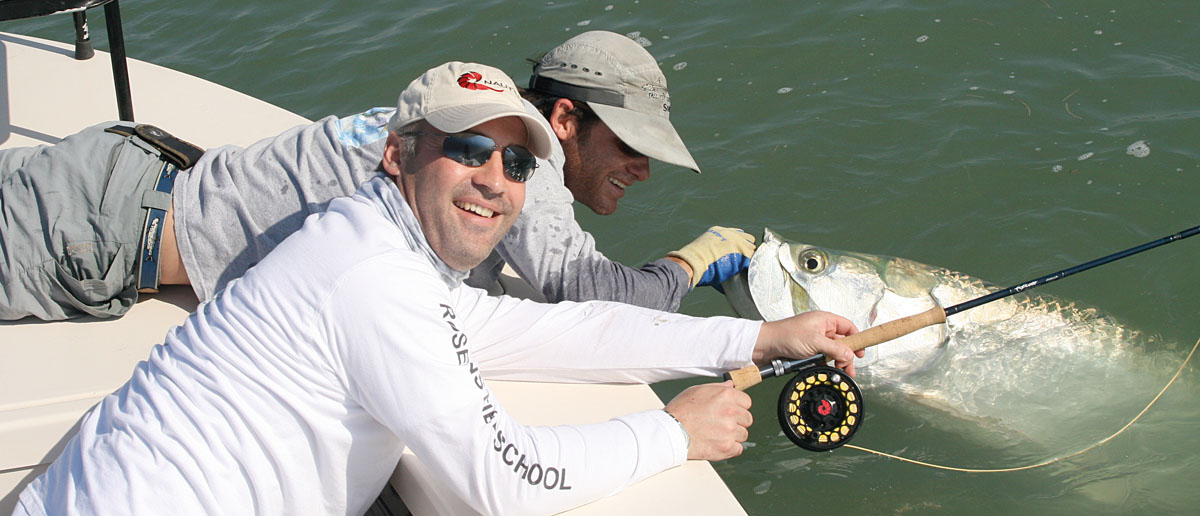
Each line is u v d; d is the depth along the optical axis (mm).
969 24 5070
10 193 2211
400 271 1646
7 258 2203
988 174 4098
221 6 6023
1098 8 5078
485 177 1753
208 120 3256
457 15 5609
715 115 4613
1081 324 3068
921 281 3088
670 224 4031
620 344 2186
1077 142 4219
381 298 1614
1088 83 4574
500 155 1771
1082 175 4039
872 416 3143
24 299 2254
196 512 1598
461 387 1659
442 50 5289
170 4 6121
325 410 1652
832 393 2260
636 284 2465
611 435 1874
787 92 4719
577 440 1828
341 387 1649
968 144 4273
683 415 1991
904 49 4934
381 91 5012
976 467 2941
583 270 2393
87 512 1574
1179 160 4059
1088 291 3482
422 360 1620
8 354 2223
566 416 2117
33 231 2195
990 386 3059
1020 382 3047
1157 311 3334
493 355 2189
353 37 5520
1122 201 3895
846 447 2990
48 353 2227
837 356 2270
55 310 2305
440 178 1747
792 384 2252
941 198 4012
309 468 1687
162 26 5863
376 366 1613
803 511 2783
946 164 4176
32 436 2014
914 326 2438
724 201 4109
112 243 2219
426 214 1786
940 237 3822
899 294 3064
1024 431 3023
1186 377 2979
